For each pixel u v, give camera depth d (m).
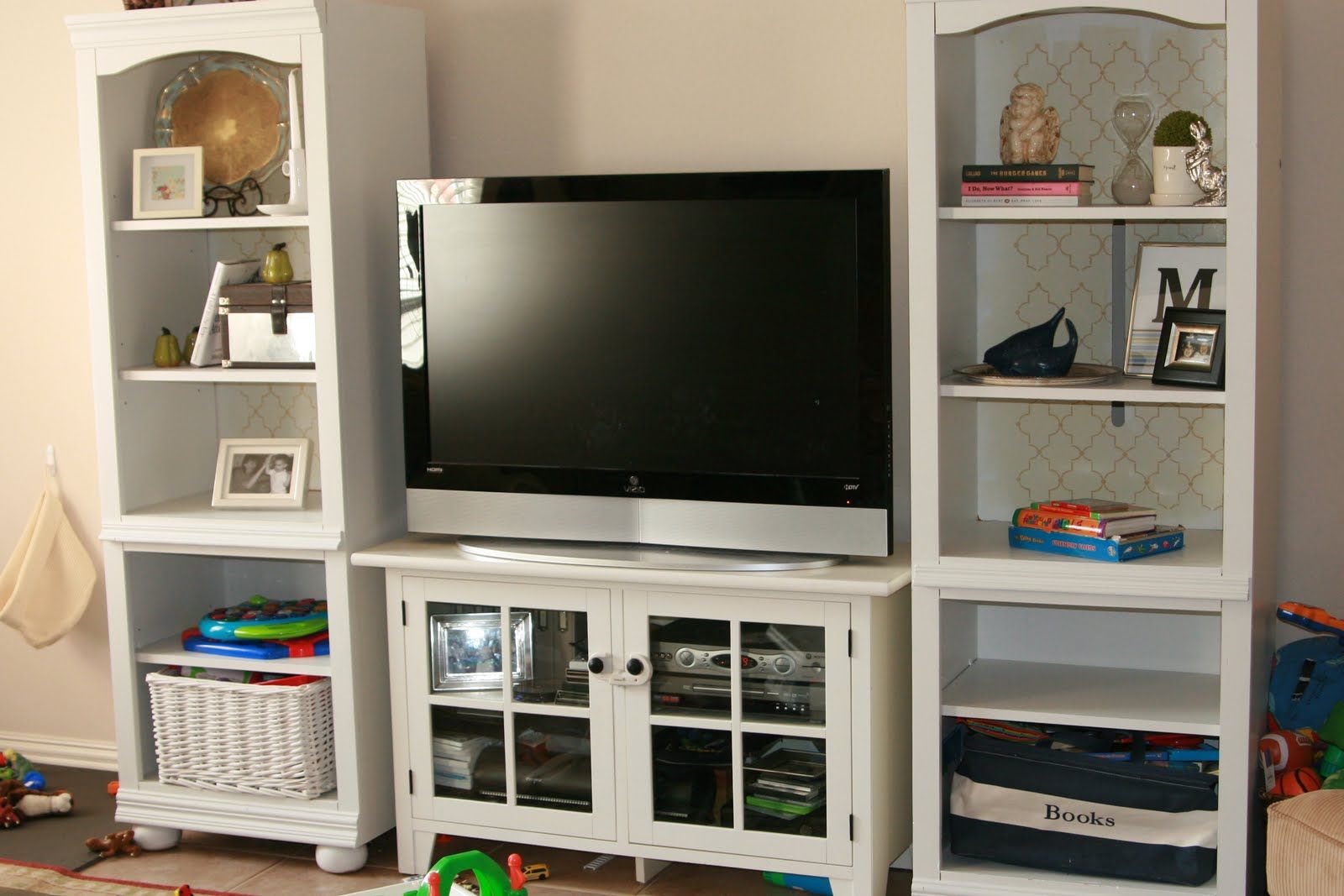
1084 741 2.77
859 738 2.67
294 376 3.01
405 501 3.25
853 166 3.01
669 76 3.13
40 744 3.83
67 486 3.71
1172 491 2.89
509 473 3.00
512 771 2.94
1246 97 2.35
